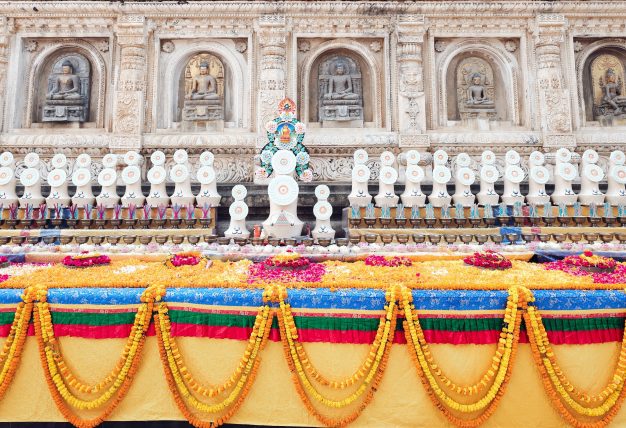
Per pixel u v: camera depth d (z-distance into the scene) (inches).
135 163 220.5
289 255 132.9
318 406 104.6
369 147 301.3
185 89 325.1
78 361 107.3
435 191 211.2
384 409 104.2
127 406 107.0
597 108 323.9
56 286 111.2
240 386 103.8
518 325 101.9
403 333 104.8
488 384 102.7
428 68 317.1
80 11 306.8
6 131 302.4
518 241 180.7
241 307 106.9
